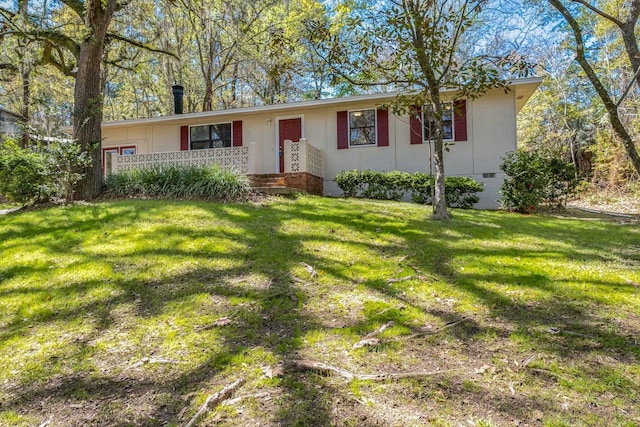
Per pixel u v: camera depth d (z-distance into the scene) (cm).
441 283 365
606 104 665
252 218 611
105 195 825
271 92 2000
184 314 303
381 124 1118
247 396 202
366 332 272
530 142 1775
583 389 202
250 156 1027
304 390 206
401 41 586
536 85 976
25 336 275
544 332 266
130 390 211
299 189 973
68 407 199
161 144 1318
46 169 726
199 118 1259
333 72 671
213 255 440
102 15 813
